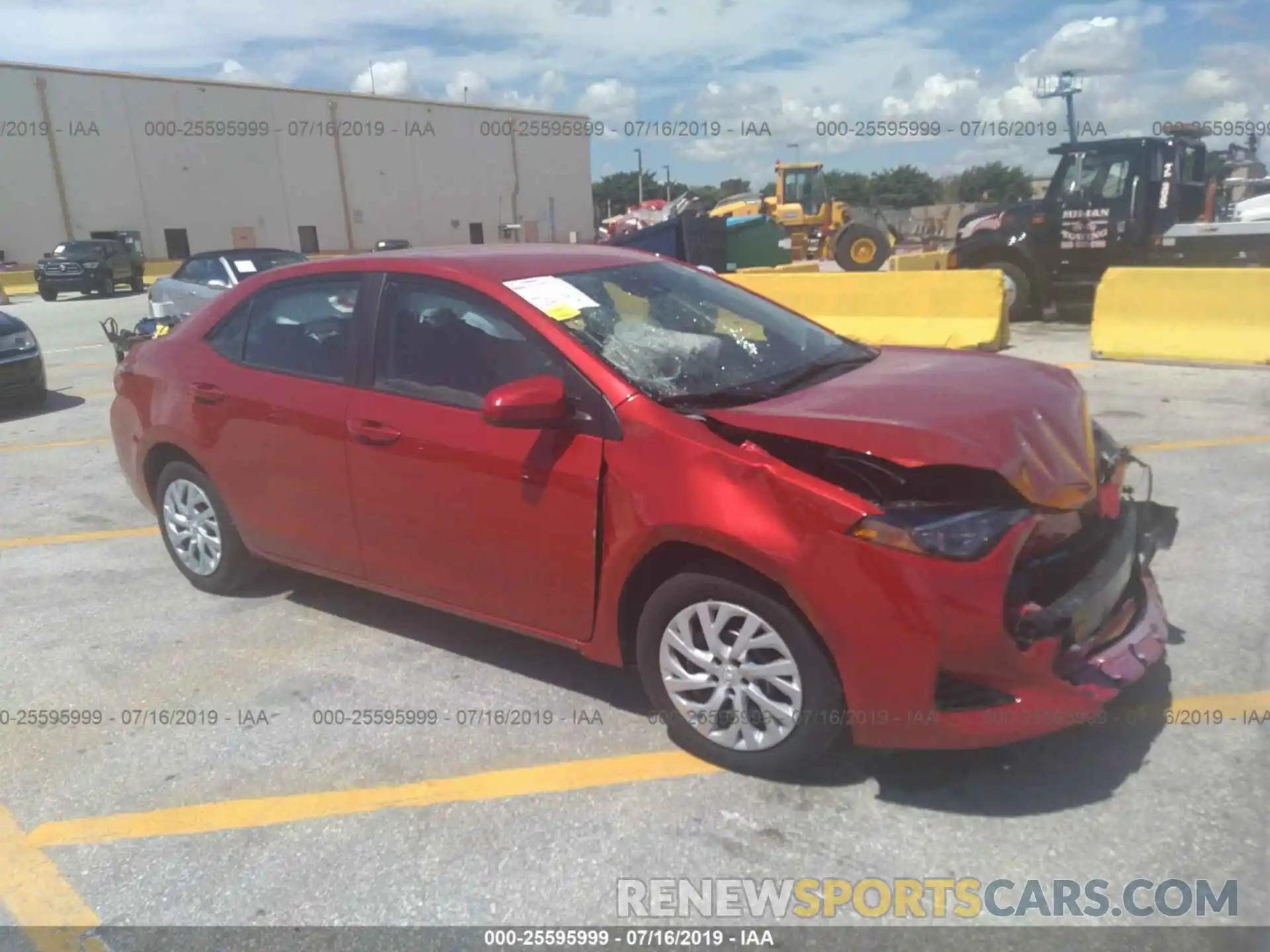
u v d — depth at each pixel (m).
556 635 3.55
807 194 26.08
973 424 3.01
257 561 4.86
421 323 3.82
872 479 3.02
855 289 11.47
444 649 4.28
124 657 4.32
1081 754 3.26
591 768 3.35
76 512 6.55
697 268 4.55
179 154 41.56
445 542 3.72
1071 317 13.80
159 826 3.17
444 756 3.46
